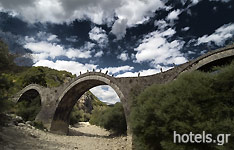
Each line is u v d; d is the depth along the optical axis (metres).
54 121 28.33
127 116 18.86
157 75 18.14
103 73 23.73
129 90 19.97
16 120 19.73
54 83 58.22
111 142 22.92
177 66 16.55
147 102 11.36
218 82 9.64
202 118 8.69
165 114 9.70
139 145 11.71
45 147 11.63
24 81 41.81
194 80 10.33
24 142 11.38
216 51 14.00
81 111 72.69
